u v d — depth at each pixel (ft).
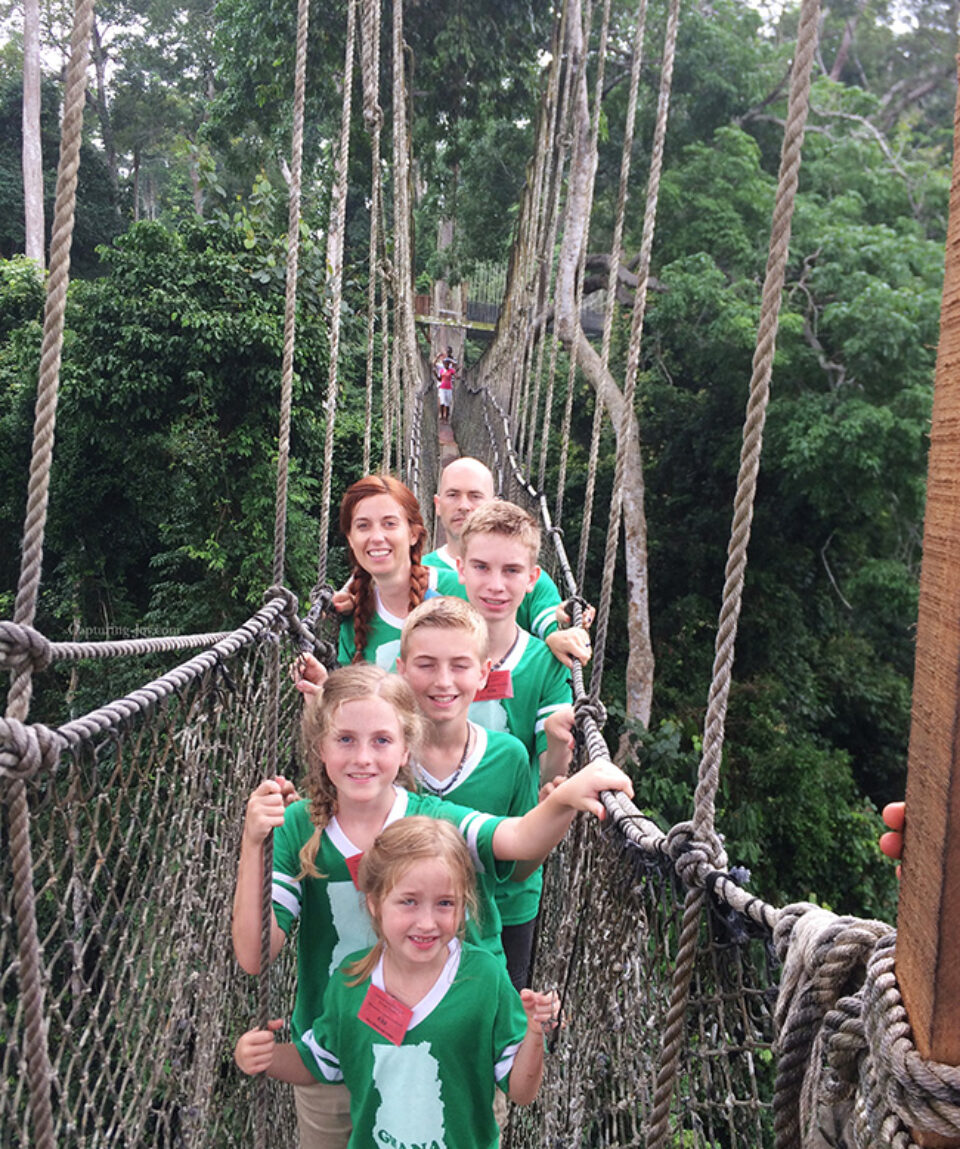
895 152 47.98
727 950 3.62
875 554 48.49
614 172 46.75
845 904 38.60
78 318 37.55
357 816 5.70
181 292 34.35
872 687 46.75
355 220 63.46
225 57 44.32
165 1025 5.39
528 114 44.86
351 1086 5.31
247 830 5.44
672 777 37.40
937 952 2.07
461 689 6.42
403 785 6.09
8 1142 3.51
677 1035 3.53
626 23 45.29
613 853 5.52
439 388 63.10
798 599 46.93
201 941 6.18
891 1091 2.21
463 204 52.80
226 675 6.52
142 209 96.48
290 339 8.39
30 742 3.33
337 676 5.66
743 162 41.83
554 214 24.91
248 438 34.78
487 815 5.72
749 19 46.96
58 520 39.47
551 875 9.79
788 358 39.75
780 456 41.01
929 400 37.09
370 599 8.66
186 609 36.06
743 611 46.26
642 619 42.55
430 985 5.21
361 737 5.47
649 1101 4.41
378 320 50.98
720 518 47.32
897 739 46.80
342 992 5.37
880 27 65.05
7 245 72.74
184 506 36.01
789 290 41.22
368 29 14.93
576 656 7.78
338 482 44.68
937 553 2.16
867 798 41.78
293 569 35.60
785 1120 2.84
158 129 88.84
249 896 5.38
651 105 45.75
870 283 37.35
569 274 43.39
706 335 43.42
